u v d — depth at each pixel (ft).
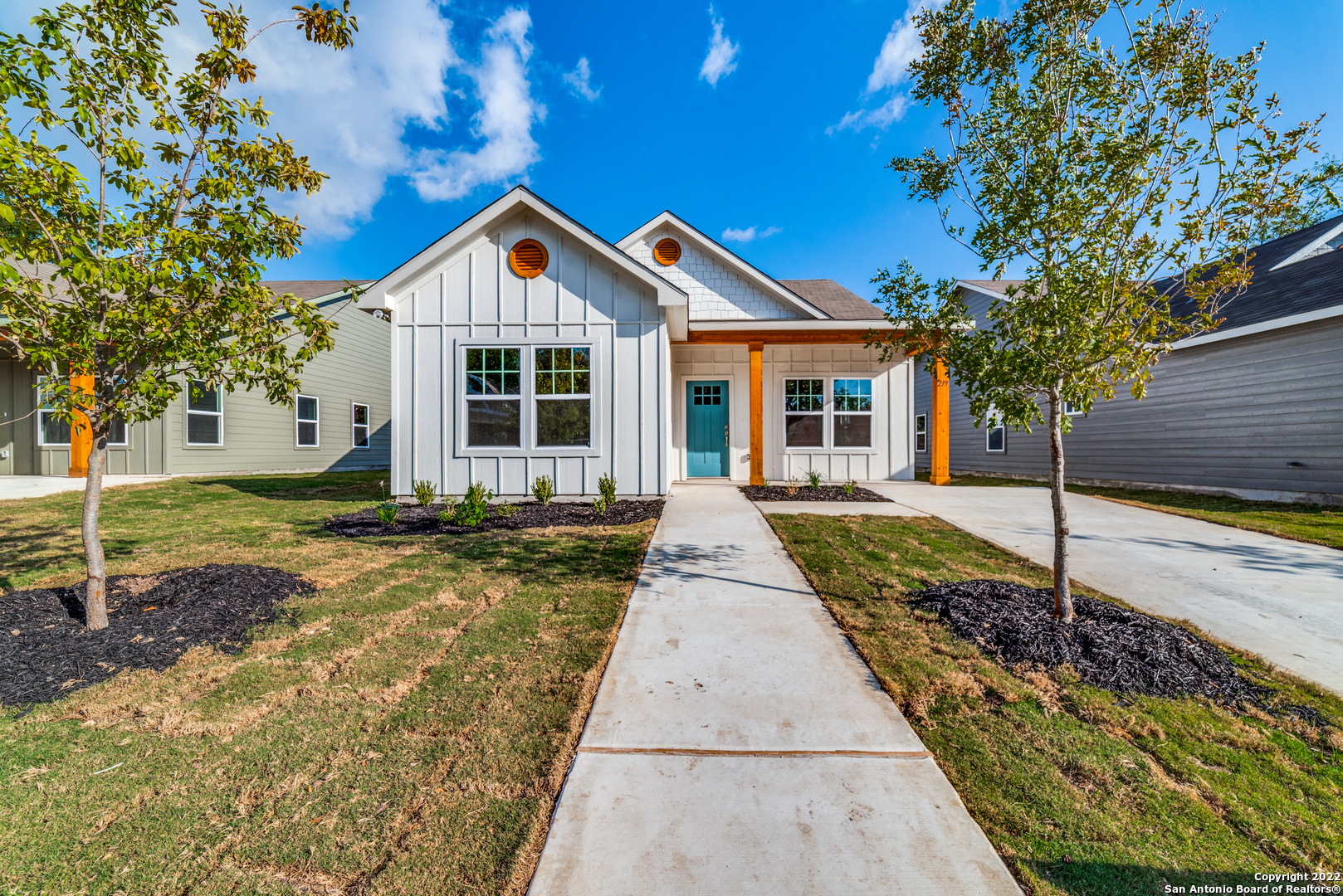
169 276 10.09
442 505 27.78
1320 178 9.55
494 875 5.32
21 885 5.21
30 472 40.70
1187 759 7.25
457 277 28.84
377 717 8.09
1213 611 12.70
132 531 20.97
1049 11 10.91
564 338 28.84
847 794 6.46
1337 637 11.28
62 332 9.73
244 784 6.63
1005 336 11.44
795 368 38.88
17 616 10.61
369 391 58.80
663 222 40.75
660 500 28.48
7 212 8.09
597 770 6.86
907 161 12.81
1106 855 5.61
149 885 5.22
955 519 23.45
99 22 10.05
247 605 12.33
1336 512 25.49
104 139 10.32
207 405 41.29
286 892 5.15
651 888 5.14
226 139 11.02
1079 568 16.08
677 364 39.06
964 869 5.41
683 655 10.25
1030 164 11.16
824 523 22.54
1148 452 36.65
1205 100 10.14
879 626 11.62
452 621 11.91
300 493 32.94
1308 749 7.51
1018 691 8.94
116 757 7.14
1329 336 27.40
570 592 13.84
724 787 6.55
